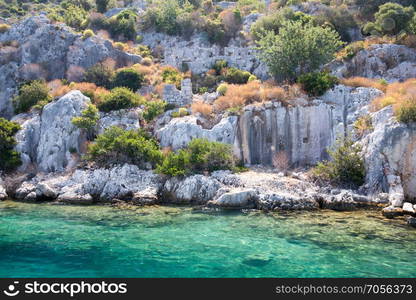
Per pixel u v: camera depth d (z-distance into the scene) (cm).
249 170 2611
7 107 3984
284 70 3341
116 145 2584
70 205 2234
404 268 1164
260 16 5678
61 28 4675
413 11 4294
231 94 3125
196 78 4266
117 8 6519
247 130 2831
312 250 1345
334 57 3447
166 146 2842
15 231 1627
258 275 1120
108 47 4644
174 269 1172
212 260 1251
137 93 3659
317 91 2952
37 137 3092
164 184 2366
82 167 2694
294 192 2181
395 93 2716
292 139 2828
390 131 2189
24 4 7806
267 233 1573
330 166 2359
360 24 4762
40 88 3591
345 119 2775
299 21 3466
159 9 5969
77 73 4253
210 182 2272
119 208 2131
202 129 2805
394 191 2042
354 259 1248
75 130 3009
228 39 5397
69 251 1350
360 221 1767
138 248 1383
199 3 6706
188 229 1650
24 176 2741
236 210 2039
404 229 1617
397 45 3728
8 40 4703
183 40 5494
